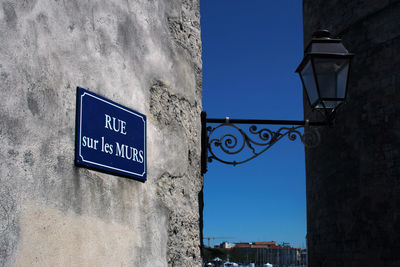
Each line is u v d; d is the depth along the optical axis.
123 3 2.29
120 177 2.07
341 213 13.69
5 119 1.50
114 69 2.14
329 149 14.56
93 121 1.91
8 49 1.54
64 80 1.79
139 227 2.17
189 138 2.86
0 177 1.45
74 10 1.91
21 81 1.58
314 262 15.27
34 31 1.67
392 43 12.51
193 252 2.70
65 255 1.67
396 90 12.23
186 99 2.88
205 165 3.12
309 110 16.31
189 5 3.11
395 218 11.70
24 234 1.51
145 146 2.29
